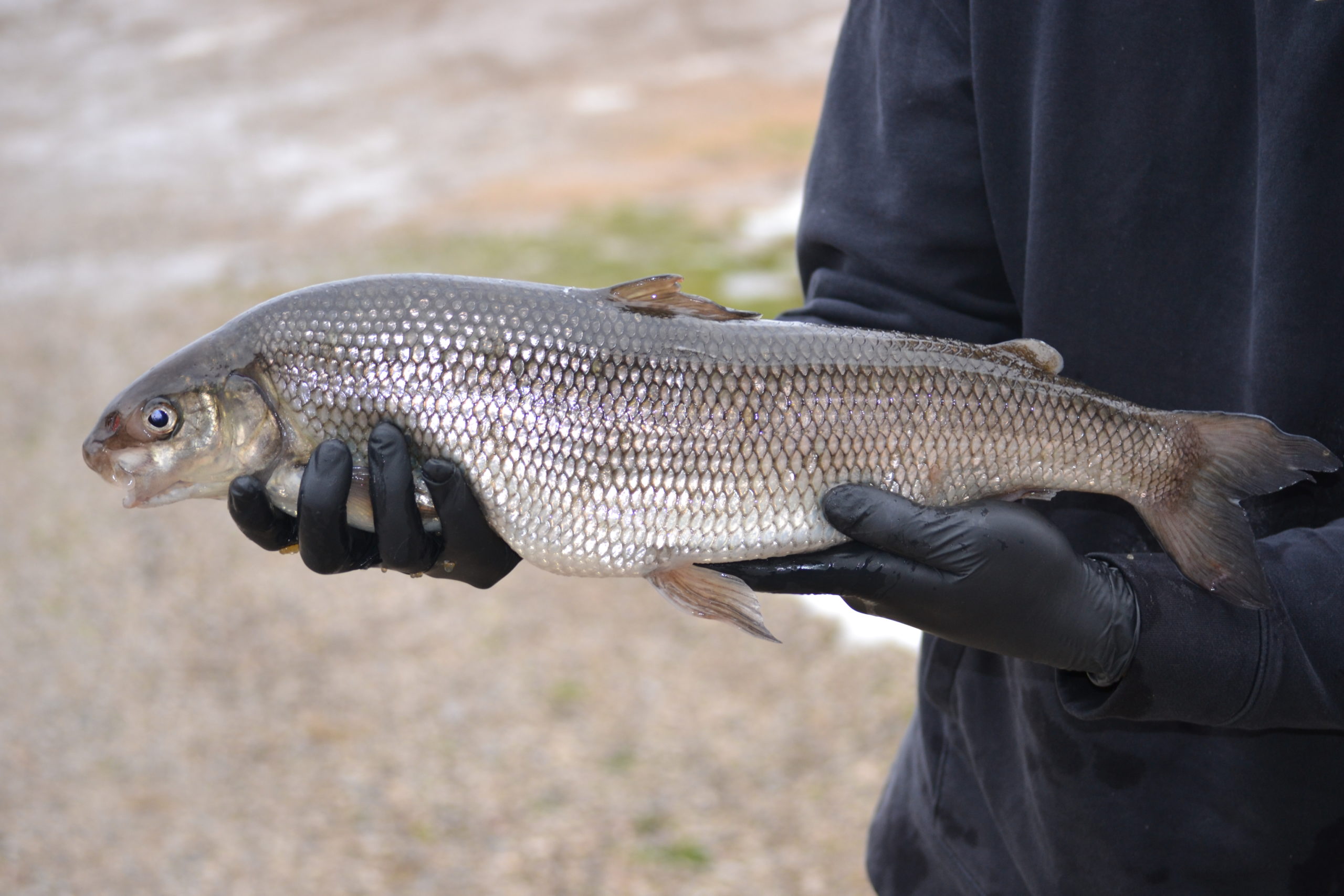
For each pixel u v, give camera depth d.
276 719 5.79
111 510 8.13
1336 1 1.59
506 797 5.15
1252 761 1.81
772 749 5.43
